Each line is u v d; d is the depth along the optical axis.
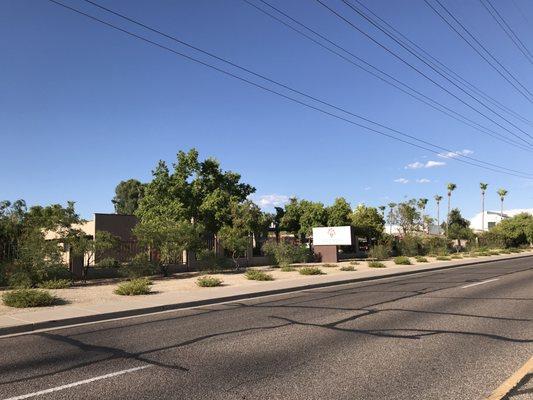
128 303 14.91
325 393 6.22
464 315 11.74
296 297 17.05
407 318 11.55
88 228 38.34
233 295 17.03
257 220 34.88
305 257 37.59
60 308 13.84
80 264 23.17
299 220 48.31
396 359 7.80
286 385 6.57
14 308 13.88
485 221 136.62
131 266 24.28
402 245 50.75
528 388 6.25
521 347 8.43
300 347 8.78
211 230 34.25
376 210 50.81
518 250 65.44
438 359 7.75
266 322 11.57
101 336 10.29
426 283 20.62
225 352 8.52
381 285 20.53
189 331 10.64
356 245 46.72
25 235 21.36
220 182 36.41
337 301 15.34
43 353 8.76
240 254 33.28
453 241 69.38
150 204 34.19
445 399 5.94
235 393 6.28
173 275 26.45
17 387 6.68
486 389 6.27
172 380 6.89
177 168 34.72
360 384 6.56
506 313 11.90
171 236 25.56
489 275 23.98
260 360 7.90
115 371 7.42
